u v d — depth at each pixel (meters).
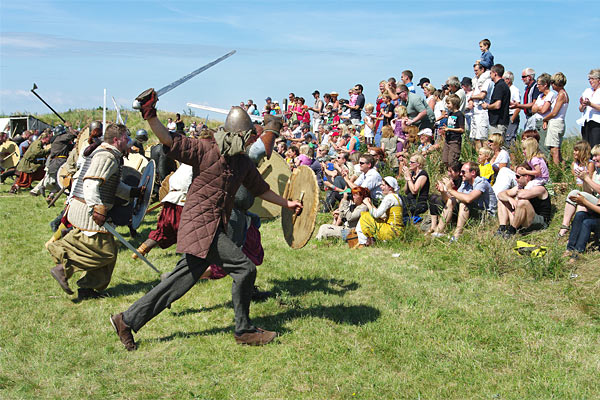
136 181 5.93
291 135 14.85
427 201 8.08
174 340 4.49
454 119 9.14
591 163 6.56
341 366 4.01
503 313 4.95
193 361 4.12
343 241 7.86
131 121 28.02
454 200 7.43
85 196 4.93
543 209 7.02
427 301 5.27
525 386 3.70
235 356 4.21
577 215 6.04
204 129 5.42
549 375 3.82
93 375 3.89
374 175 8.56
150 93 3.83
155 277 6.26
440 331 4.59
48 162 11.65
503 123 9.12
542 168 6.93
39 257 7.21
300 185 4.98
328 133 13.76
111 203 5.21
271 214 9.35
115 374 3.93
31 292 5.77
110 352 4.30
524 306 5.14
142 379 3.86
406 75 10.77
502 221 6.96
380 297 5.43
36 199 12.29
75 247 5.29
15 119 24.53
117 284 6.02
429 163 9.77
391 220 7.52
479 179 7.26
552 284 5.56
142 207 5.51
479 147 9.77
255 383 3.79
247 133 4.26
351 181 9.32
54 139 12.73
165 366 4.05
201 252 4.08
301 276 6.18
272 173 9.17
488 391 3.65
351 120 13.66
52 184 11.54
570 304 5.07
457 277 6.01
